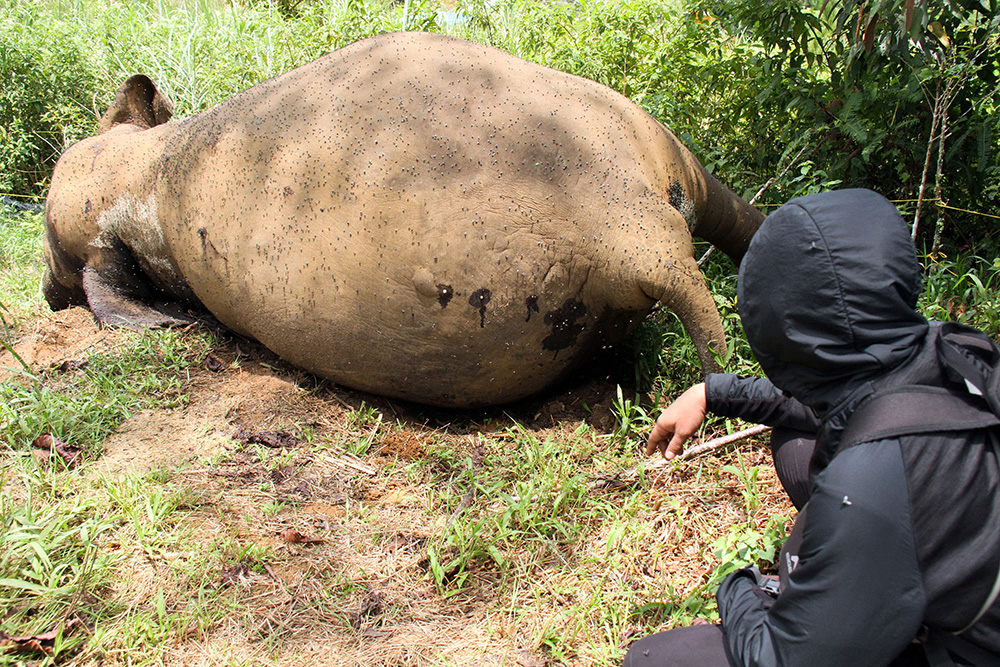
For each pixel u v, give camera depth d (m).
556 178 3.20
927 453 1.40
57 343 4.40
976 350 1.51
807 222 1.50
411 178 3.25
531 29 6.14
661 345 3.67
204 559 2.68
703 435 3.23
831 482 1.45
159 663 2.32
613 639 2.35
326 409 3.60
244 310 3.73
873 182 4.77
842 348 1.50
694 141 4.96
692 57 5.19
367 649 2.38
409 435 3.43
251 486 3.10
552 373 3.47
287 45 6.89
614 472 3.11
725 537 2.64
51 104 7.21
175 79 6.96
